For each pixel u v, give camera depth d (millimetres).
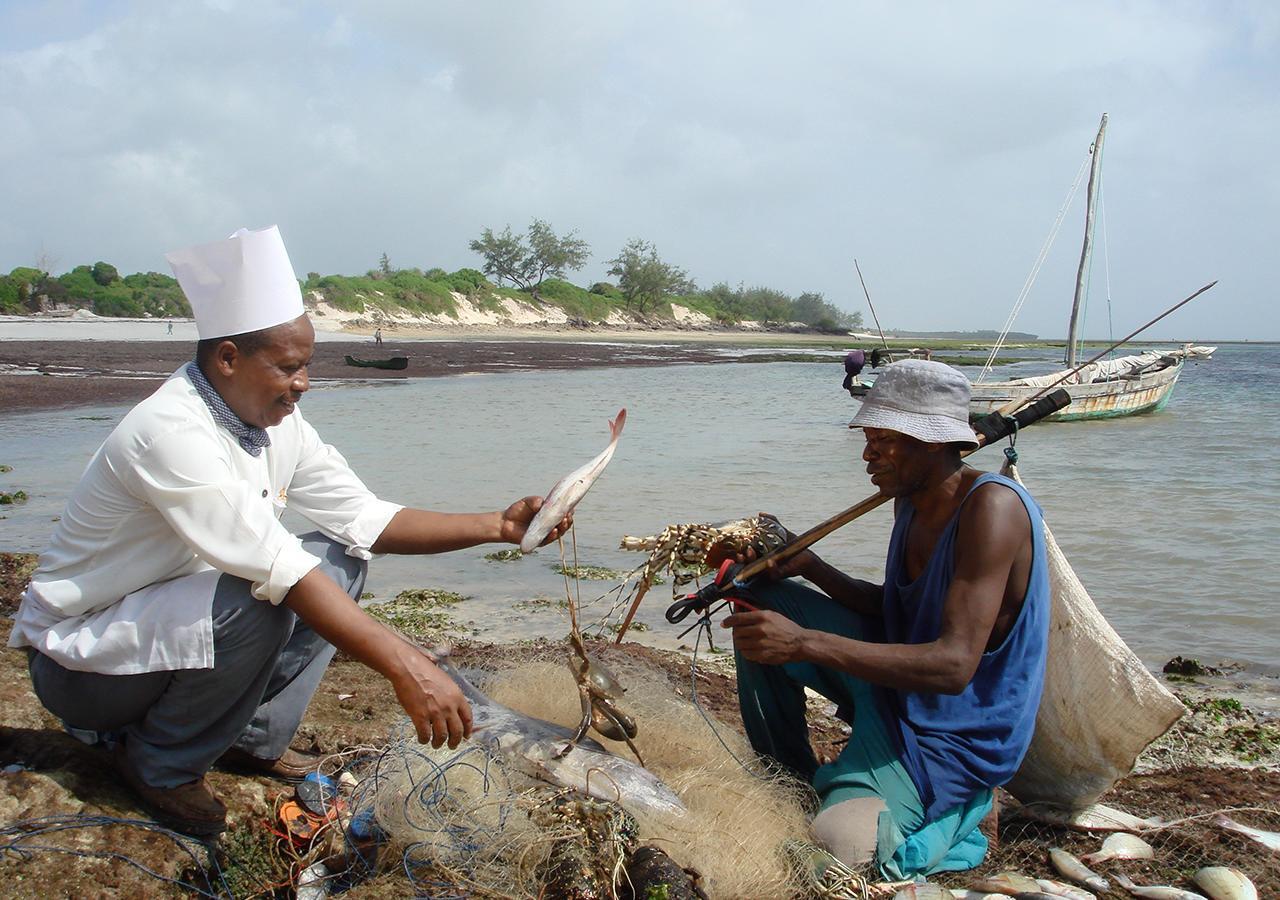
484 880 2965
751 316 123500
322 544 3512
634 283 103812
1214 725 5273
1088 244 22656
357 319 70250
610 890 2861
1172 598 7988
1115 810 3828
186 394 2941
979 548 3141
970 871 3404
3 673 3861
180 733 3037
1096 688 3525
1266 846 3566
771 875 3021
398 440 17266
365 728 4188
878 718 3334
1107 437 20016
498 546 9328
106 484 2885
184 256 2939
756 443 17625
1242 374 49562
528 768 3252
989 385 21484
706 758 3572
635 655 5660
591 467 3381
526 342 68125
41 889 2781
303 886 3086
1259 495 12656
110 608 2971
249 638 2910
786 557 3545
